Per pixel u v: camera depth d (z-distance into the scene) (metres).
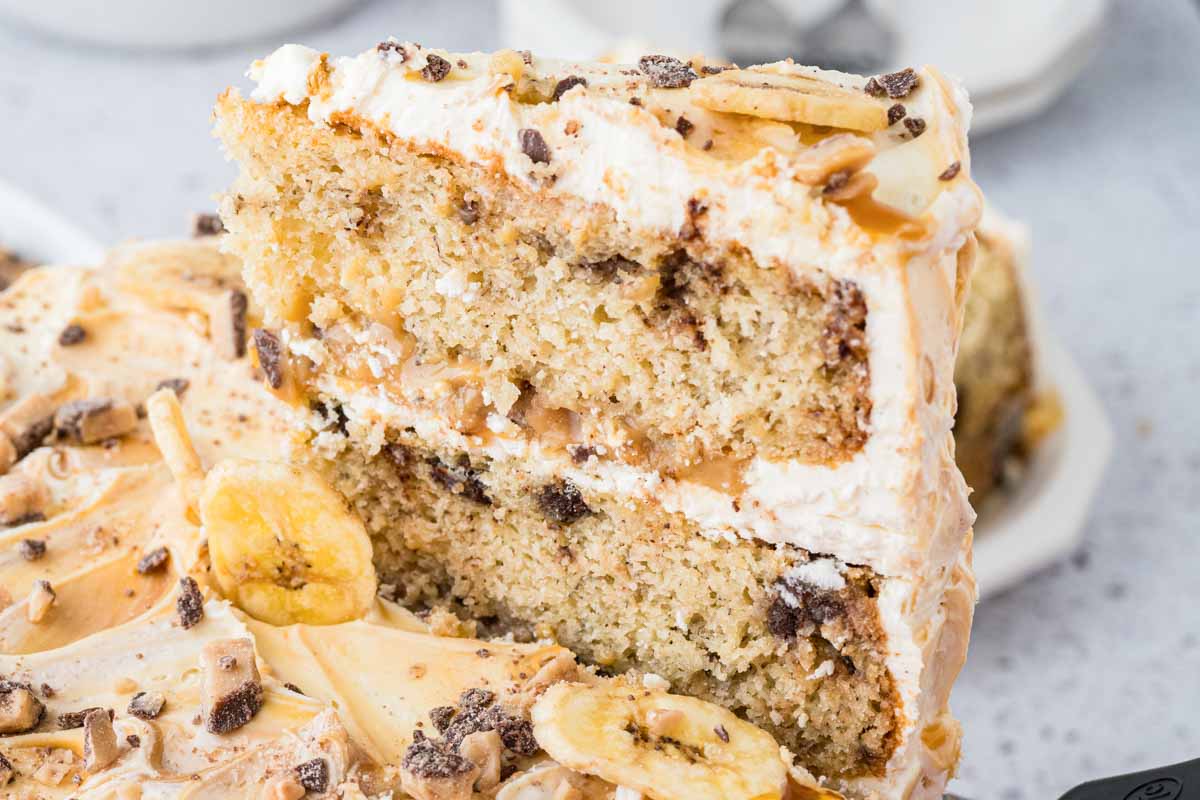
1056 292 0.71
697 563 0.42
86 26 0.77
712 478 0.41
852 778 0.43
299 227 0.43
